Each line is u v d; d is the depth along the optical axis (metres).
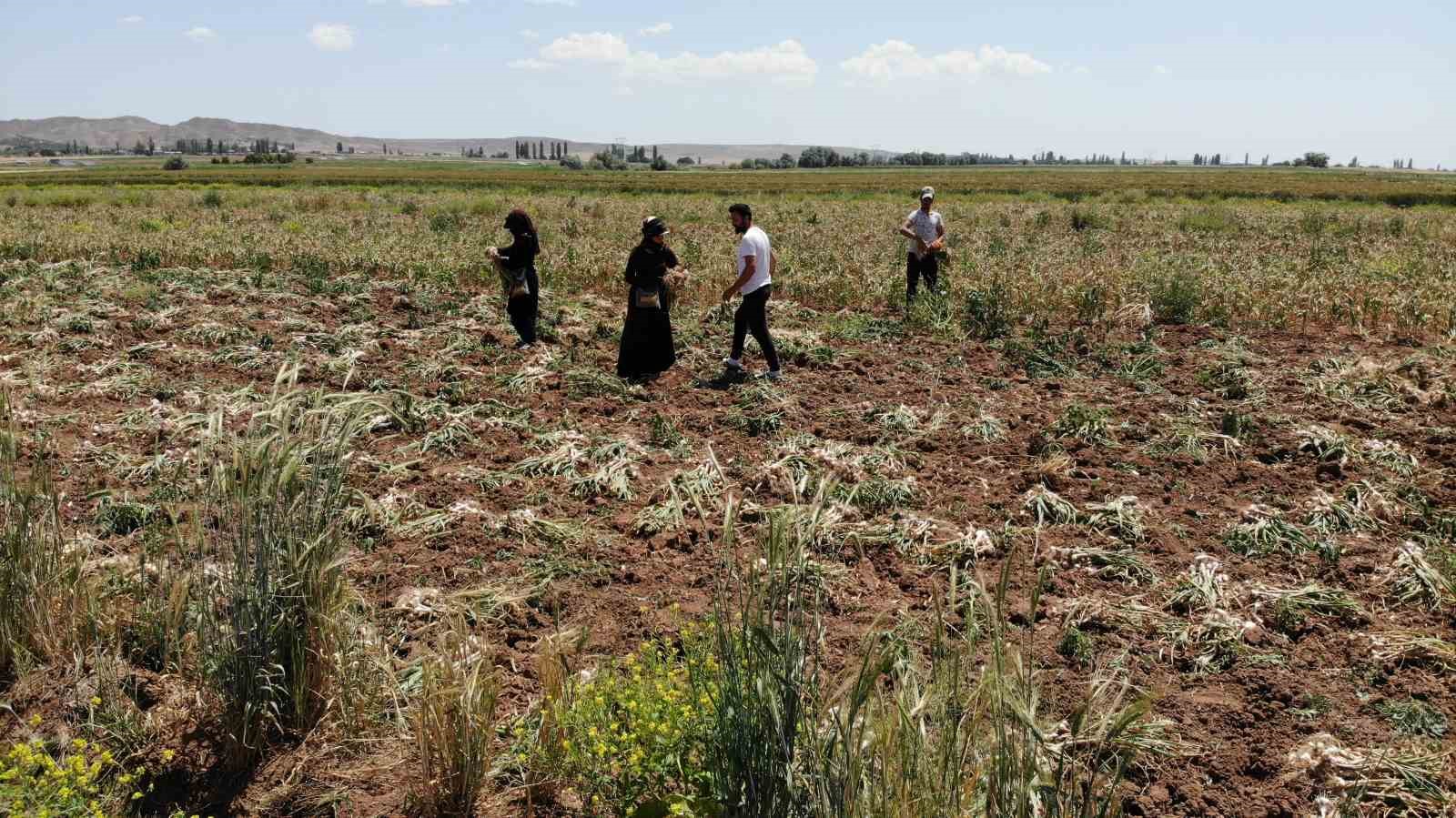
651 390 8.66
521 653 4.29
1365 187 57.19
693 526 5.64
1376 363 9.21
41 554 4.06
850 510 5.73
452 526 5.55
